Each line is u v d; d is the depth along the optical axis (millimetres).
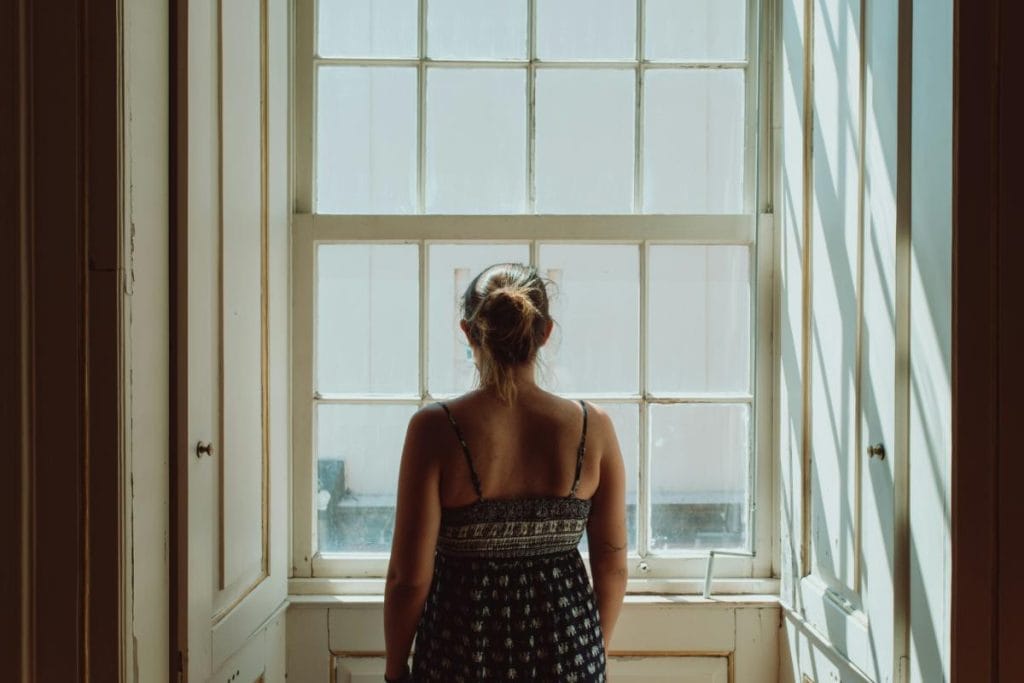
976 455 1229
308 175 1974
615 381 1987
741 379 2000
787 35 1897
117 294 1198
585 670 1374
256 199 1723
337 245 1977
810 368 1789
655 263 1982
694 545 2008
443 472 1383
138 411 1252
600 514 1510
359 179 1987
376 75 1980
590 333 1981
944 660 1265
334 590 1945
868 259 1493
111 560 1207
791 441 1873
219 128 1510
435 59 1977
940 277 1271
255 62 1710
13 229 1188
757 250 1958
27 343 1196
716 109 1995
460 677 1346
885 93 1422
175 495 1350
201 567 1417
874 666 1450
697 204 2000
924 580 1321
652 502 1998
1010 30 1227
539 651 1354
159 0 1301
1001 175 1229
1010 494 1234
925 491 1315
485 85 1984
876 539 1454
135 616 1250
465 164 1987
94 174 1193
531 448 1400
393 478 1989
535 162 1984
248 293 1678
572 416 1438
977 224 1227
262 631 1760
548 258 1976
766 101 1963
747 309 1993
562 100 1986
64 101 1188
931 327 1297
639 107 1987
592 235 1957
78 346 1199
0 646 1207
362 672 1920
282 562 1886
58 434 1203
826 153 1693
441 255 1977
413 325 1979
